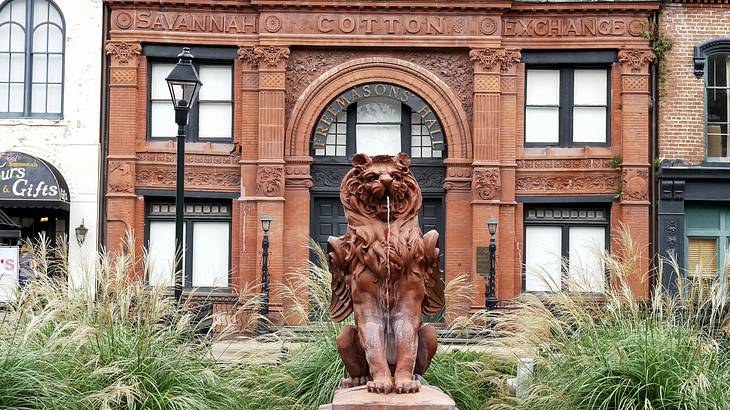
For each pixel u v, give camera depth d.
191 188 30.02
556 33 30.33
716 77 30.44
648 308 13.19
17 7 30.38
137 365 12.30
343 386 9.95
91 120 29.94
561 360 12.77
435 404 8.62
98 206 29.80
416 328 9.56
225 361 14.22
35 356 11.48
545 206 30.67
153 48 30.17
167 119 30.50
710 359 12.02
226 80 30.62
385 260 9.45
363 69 30.50
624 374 11.91
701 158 30.00
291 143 30.33
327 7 30.20
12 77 30.28
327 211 30.84
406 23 30.36
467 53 30.59
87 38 30.03
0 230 26.44
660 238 29.56
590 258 30.11
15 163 28.48
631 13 30.19
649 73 30.22
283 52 30.08
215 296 29.05
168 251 30.36
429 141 31.00
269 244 29.81
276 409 13.17
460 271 30.20
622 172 29.95
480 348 15.26
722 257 29.86
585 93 30.78
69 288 13.25
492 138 30.08
